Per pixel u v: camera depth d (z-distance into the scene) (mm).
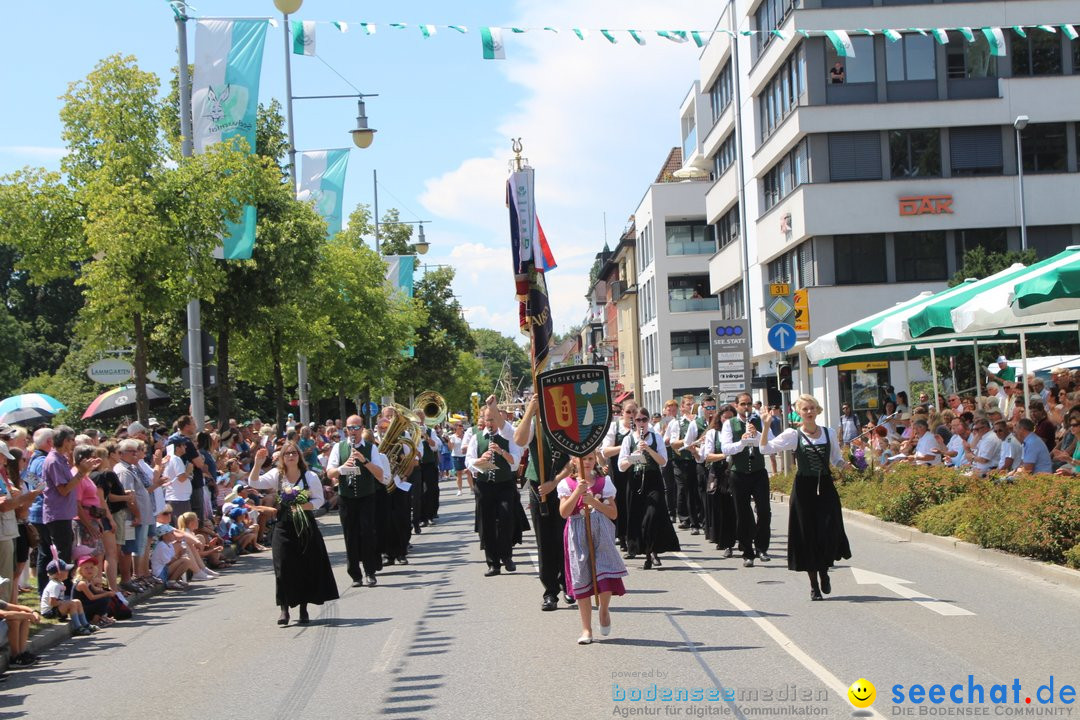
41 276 20016
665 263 62562
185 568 15609
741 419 14133
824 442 10922
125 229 19203
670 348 62406
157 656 10188
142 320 20672
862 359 28797
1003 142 36531
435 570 15359
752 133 43250
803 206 36250
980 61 36438
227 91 21406
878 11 36062
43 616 12023
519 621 10586
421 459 23016
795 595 11281
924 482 16844
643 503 14109
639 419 13969
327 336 33344
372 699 7742
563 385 9258
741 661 8227
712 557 14938
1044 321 17547
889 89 36344
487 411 14445
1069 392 18484
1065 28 20594
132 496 14055
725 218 50656
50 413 22266
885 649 8430
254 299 26984
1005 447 16047
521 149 11422
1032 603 10234
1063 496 12352
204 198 20297
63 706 8328
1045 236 36844
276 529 11430
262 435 21125
